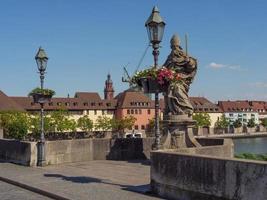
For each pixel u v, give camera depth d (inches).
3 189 628.1
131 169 784.9
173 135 766.5
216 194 425.7
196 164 448.8
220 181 422.0
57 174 726.5
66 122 3976.4
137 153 978.1
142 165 848.3
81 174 720.3
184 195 463.5
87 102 5787.4
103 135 3816.4
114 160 950.4
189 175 456.8
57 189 572.7
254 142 4384.8
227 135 5374.0
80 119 4872.0
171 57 780.6
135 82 549.0
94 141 950.4
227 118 6717.5
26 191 608.4
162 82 532.1
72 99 5738.2
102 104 5866.1
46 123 3612.2
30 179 677.3
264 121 6879.9
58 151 888.9
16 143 920.3
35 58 859.4
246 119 7332.7
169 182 483.8
